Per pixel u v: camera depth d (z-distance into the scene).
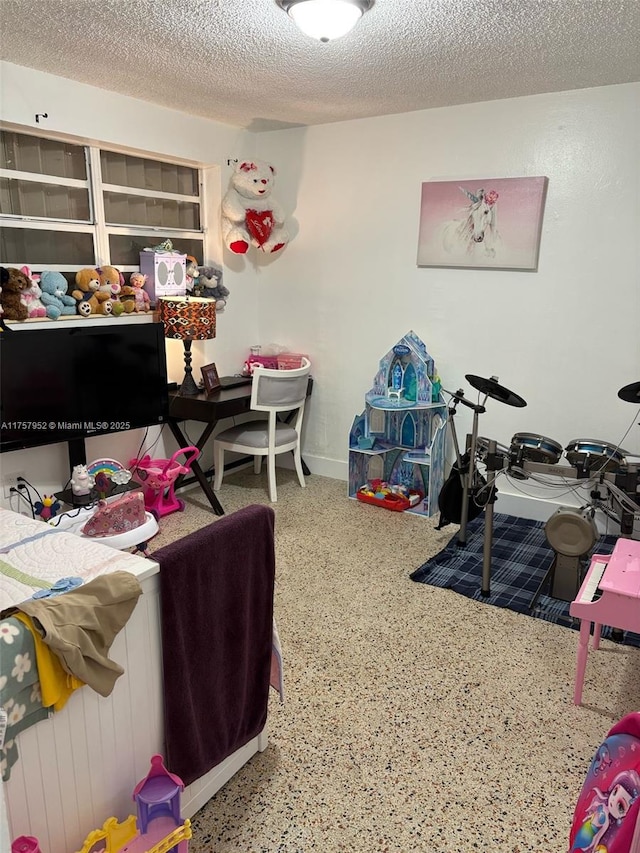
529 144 3.25
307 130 3.96
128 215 3.55
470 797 1.71
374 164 3.76
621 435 3.30
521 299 3.44
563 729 1.97
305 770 1.81
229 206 3.84
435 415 3.76
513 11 2.10
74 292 3.17
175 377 3.93
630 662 2.31
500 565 3.06
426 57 2.60
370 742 1.92
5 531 1.76
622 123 3.01
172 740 1.52
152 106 3.37
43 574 1.49
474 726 1.98
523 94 3.18
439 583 2.87
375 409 3.99
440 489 3.75
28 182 3.03
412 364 3.78
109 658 1.34
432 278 3.70
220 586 1.60
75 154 3.22
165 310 3.49
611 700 2.10
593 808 1.24
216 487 4.07
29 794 1.21
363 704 2.08
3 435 2.80
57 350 2.94
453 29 2.27
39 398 2.90
